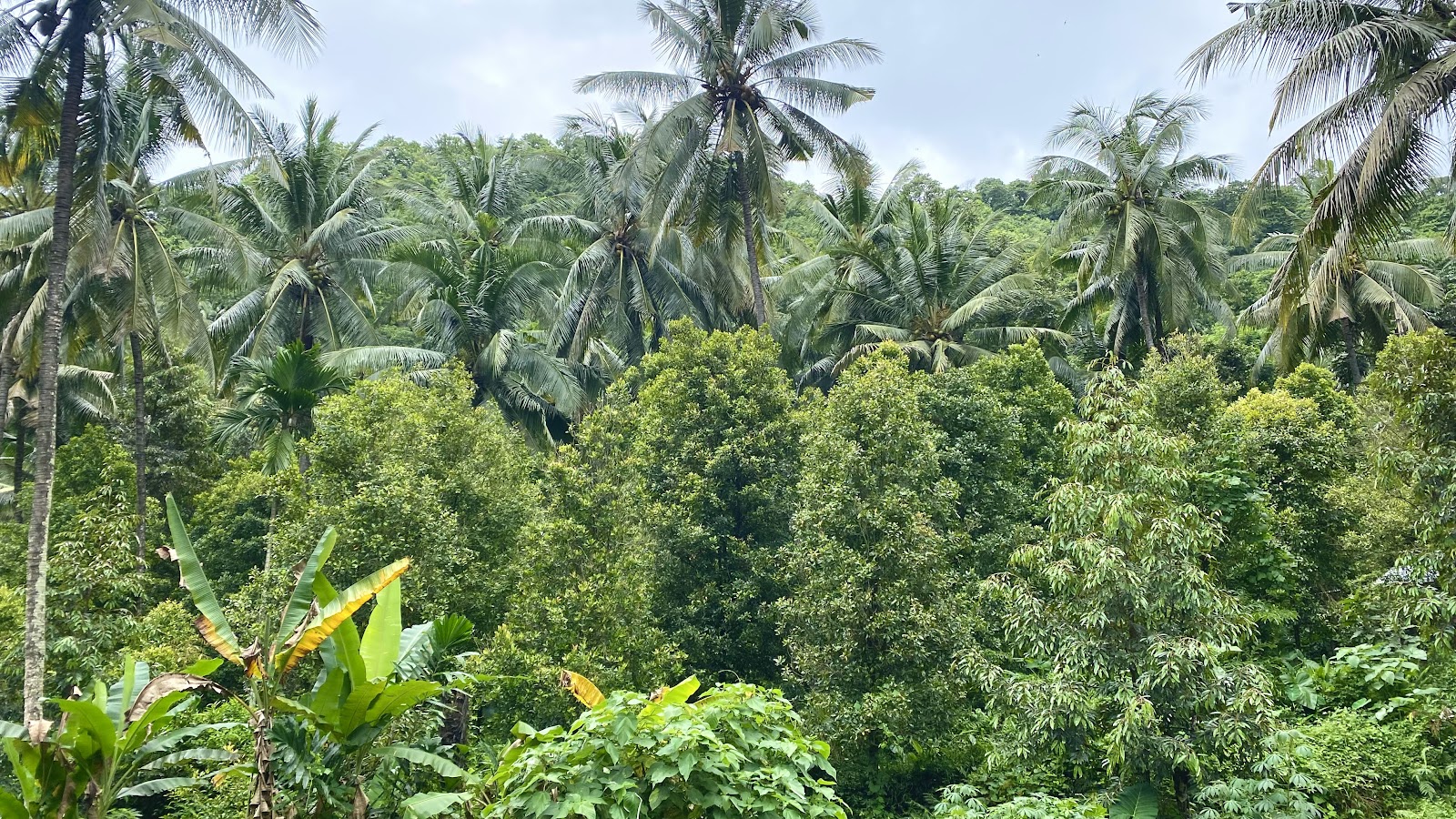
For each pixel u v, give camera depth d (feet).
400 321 130.11
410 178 148.87
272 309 84.48
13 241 70.74
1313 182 96.58
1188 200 86.63
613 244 96.12
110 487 52.60
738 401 57.88
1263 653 49.75
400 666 32.09
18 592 51.93
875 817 42.96
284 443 64.90
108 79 52.24
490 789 26.91
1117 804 32.76
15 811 26.07
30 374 77.36
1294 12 39.96
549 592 47.11
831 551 44.93
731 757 20.95
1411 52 38.11
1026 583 35.42
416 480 49.70
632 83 76.07
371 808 29.71
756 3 76.28
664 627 52.54
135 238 71.46
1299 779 30.19
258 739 26.53
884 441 47.42
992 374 66.39
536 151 109.40
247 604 46.78
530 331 119.96
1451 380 35.76
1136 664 32.04
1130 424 33.83
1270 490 52.31
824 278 96.22
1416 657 40.98
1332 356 96.48
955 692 43.29
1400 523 49.67
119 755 28.02
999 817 30.12
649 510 51.31
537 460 77.77
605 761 21.77
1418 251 84.48
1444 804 31.91
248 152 52.29
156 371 93.40
